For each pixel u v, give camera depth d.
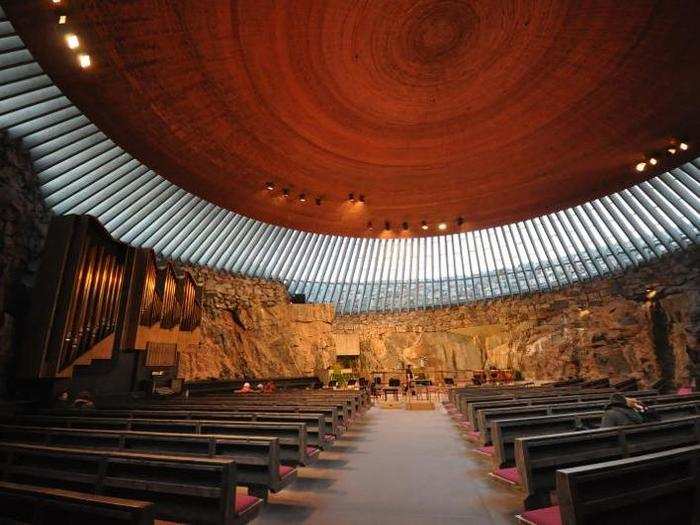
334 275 20.91
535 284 19.17
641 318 15.54
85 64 6.43
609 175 12.04
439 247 19.98
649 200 13.92
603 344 16.22
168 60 7.30
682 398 6.60
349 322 21.80
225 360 15.87
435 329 20.94
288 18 7.11
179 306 11.44
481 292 20.66
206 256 16.12
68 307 6.72
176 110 8.52
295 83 8.58
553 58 8.32
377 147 10.84
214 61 7.61
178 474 2.46
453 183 12.53
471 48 8.30
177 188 12.29
